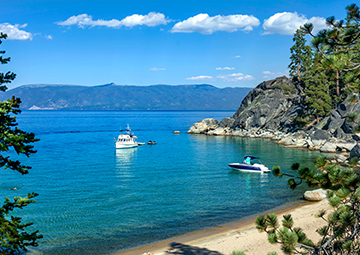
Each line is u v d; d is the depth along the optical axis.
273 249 21.17
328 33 8.92
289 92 111.06
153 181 44.00
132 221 27.91
